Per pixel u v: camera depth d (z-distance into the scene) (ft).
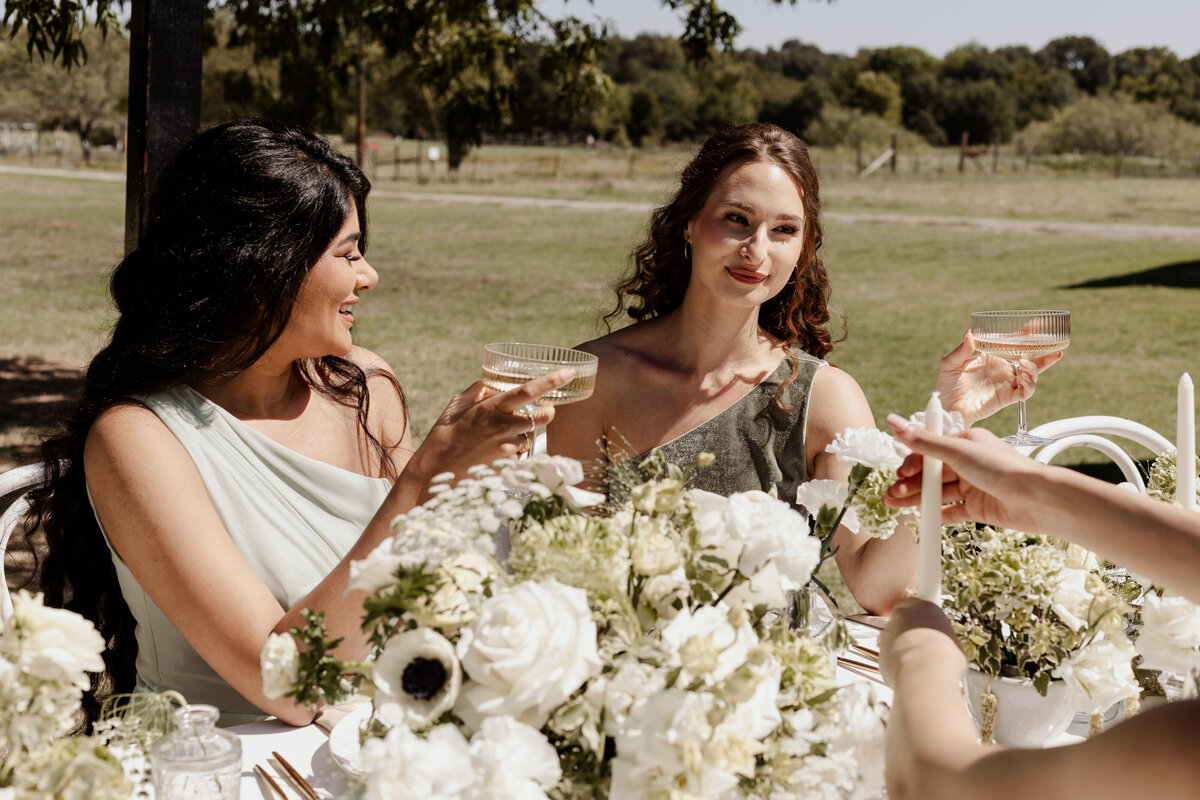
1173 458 5.85
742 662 3.16
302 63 29.91
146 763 3.66
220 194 6.08
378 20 28.73
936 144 298.56
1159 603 4.59
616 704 3.08
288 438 6.82
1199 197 99.91
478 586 3.43
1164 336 36.65
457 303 43.68
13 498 16.03
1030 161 155.53
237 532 6.32
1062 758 3.06
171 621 5.88
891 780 3.41
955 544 4.82
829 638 3.67
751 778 3.20
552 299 45.42
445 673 3.16
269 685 3.35
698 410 7.73
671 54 310.86
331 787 4.53
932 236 67.92
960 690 3.55
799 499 4.42
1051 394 28.32
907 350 34.30
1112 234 68.90
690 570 3.50
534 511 3.62
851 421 7.70
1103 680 4.42
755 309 7.72
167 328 6.15
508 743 2.92
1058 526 3.77
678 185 8.27
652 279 8.30
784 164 7.30
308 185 6.17
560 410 7.95
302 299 6.25
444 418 4.97
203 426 6.28
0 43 153.99
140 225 9.71
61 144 170.30
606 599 3.42
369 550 4.87
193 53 9.69
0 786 3.12
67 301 41.57
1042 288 47.80
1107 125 189.16
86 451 5.98
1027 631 4.55
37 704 3.25
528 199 99.96
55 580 6.47
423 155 165.27
